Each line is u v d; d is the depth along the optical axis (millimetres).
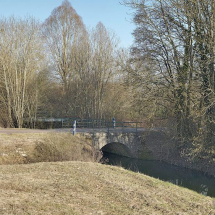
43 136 17594
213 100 15742
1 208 5699
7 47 26344
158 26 18969
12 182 7805
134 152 23125
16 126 27016
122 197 7555
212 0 15602
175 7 17391
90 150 16281
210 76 16516
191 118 18062
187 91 17484
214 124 16797
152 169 19000
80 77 30812
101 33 29281
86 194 7535
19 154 15055
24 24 27125
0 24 26484
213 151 16375
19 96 26891
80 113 31000
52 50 35281
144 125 25391
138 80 19969
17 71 27016
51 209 6090
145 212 6645
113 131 22344
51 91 33188
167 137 21453
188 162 19109
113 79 29844
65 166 10555
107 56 29125
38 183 7992
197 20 16562
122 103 28219
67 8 35688
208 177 16547
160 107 20406
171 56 18969
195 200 8141
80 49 31156
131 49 21391
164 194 8281
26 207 5977
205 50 16578
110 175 9742
